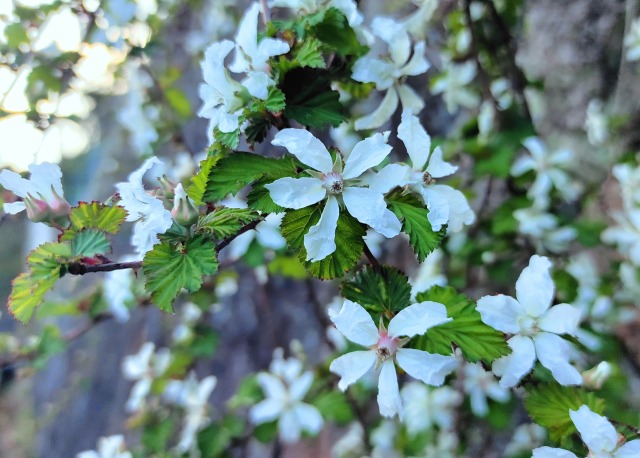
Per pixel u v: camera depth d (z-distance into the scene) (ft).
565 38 1.46
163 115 1.30
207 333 1.32
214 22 1.56
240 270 1.95
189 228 0.53
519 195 1.12
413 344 0.55
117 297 1.12
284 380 1.16
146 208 0.54
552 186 1.09
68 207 0.60
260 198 0.51
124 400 2.35
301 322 1.90
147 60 1.06
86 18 0.90
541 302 0.57
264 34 0.61
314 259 0.49
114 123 2.45
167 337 2.10
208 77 0.56
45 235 2.44
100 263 0.57
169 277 0.51
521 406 1.11
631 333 1.08
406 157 1.15
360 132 1.03
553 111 1.49
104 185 2.47
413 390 1.13
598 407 0.58
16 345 1.15
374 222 0.50
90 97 1.20
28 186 0.58
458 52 1.08
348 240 0.51
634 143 1.31
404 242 1.56
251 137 0.58
